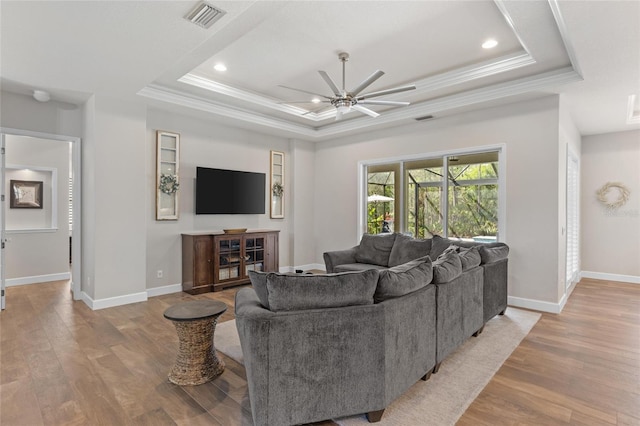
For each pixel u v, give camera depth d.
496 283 3.72
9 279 5.27
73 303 4.37
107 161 4.19
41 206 5.66
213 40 2.96
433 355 2.52
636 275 5.73
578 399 2.25
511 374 2.59
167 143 4.96
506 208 4.52
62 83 3.73
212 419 2.03
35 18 2.44
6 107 3.93
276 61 3.92
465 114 4.91
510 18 2.75
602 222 6.02
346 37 3.36
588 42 2.81
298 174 6.72
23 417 2.03
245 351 1.92
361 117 5.77
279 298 1.88
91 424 1.97
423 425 1.98
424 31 3.23
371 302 2.02
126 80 3.66
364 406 1.97
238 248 5.39
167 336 3.29
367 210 6.29
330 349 1.90
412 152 5.52
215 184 5.45
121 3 2.29
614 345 3.13
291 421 1.86
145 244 4.53
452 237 5.14
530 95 4.12
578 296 4.86
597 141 6.05
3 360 2.77
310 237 6.96
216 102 4.96
